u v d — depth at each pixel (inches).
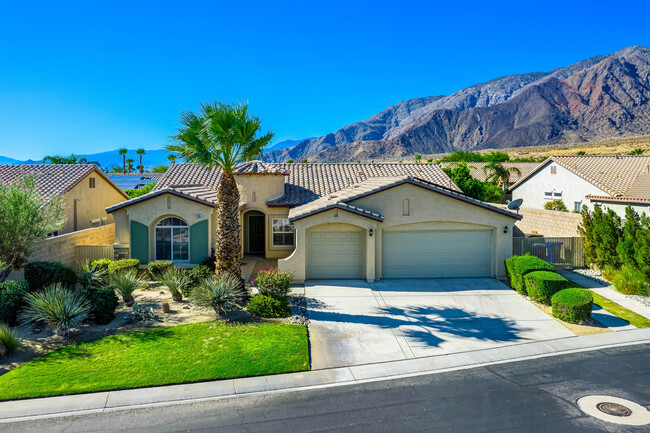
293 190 1029.8
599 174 1179.3
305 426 331.3
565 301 561.9
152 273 749.3
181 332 510.9
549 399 367.9
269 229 971.3
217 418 344.8
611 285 720.3
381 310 605.3
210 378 408.8
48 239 713.6
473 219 770.2
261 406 363.3
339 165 1218.6
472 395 376.8
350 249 770.2
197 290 583.5
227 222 633.6
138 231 795.4
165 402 371.6
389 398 373.7
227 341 484.7
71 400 373.4
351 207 733.3
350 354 465.7
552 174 1370.6
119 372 416.8
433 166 1211.2
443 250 779.4
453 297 665.6
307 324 550.9
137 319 550.6
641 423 330.0
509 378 409.1
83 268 723.4
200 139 624.1
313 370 429.7
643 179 1007.0
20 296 540.4
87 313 531.5
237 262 644.1
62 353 454.6
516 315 587.5
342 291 695.7
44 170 1035.9
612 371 422.0
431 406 358.6
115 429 330.3
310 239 768.3
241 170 979.3
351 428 327.3
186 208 790.5
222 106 620.1
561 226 949.2
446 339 505.7
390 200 765.3
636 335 516.4
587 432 319.3
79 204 1003.9
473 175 2075.5
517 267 687.1
